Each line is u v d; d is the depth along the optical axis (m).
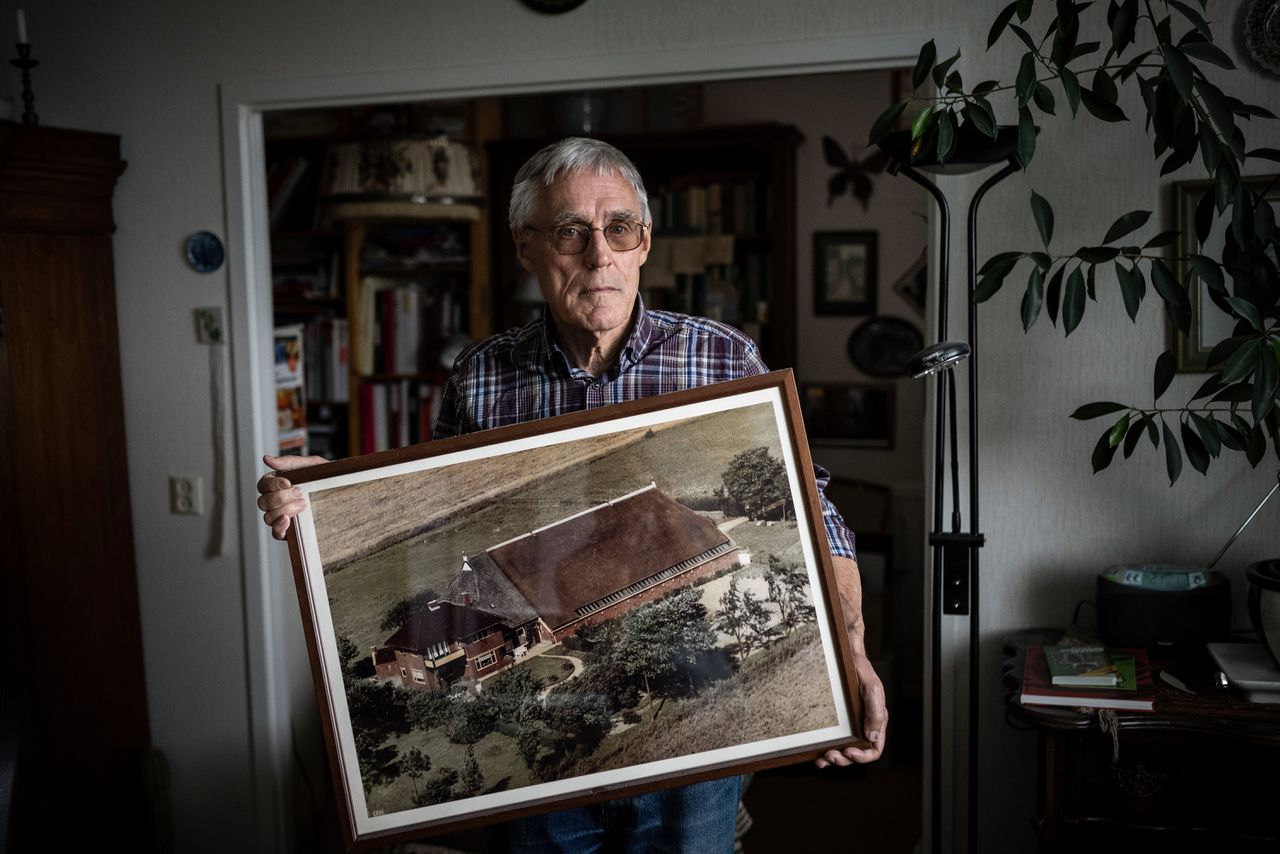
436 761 1.45
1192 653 2.09
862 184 4.44
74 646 2.79
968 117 1.83
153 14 2.77
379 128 4.42
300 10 2.65
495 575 1.46
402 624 1.46
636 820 1.58
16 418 2.61
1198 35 1.77
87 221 2.79
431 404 4.44
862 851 2.99
